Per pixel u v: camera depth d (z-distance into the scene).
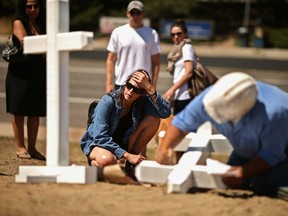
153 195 13.84
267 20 138.12
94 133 16.20
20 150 21.14
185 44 22.03
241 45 119.12
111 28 115.50
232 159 15.22
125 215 12.34
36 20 20.23
